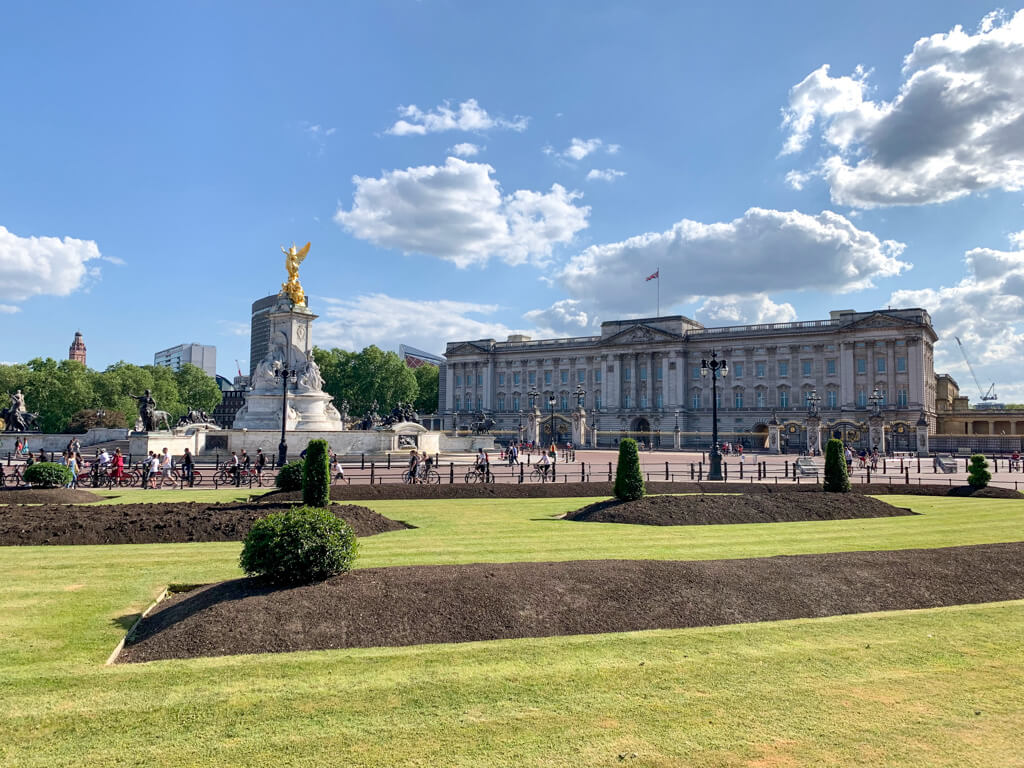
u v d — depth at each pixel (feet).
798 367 497.05
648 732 32.76
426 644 44.93
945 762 30.19
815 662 41.91
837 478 127.95
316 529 52.34
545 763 29.89
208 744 31.40
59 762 29.81
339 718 34.04
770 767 29.73
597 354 570.46
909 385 453.17
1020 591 57.72
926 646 44.80
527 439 465.06
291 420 243.60
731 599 53.16
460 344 627.46
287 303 255.70
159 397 521.65
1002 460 310.65
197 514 88.63
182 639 43.80
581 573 55.83
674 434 481.46
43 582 59.31
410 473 152.97
